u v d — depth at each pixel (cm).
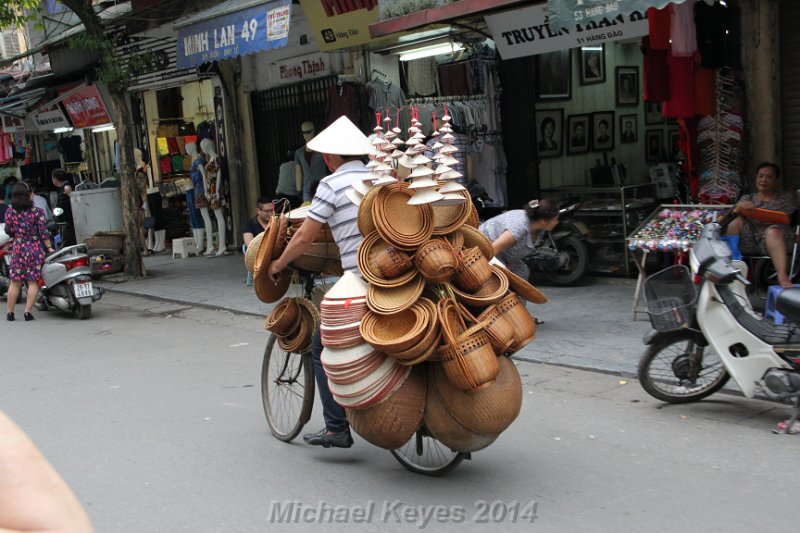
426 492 446
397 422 420
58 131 2053
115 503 455
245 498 454
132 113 1795
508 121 1084
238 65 1464
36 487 127
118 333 946
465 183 1052
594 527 393
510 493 438
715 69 814
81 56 1664
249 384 688
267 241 484
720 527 386
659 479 445
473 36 1054
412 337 390
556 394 607
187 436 561
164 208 1709
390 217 416
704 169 838
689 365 551
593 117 1125
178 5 1324
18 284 1058
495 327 406
